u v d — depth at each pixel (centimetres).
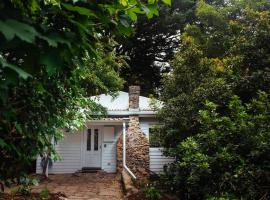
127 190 994
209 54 1572
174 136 1060
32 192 940
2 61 153
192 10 2323
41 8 203
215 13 1688
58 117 442
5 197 781
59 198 895
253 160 732
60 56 181
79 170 1587
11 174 303
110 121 1502
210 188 753
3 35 154
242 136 759
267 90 955
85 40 203
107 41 273
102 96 1702
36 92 291
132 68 2614
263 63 1031
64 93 404
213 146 782
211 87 1010
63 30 195
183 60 1164
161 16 2305
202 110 898
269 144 700
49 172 1571
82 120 644
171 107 1103
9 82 162
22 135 296
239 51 1100
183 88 1156
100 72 1269
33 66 186
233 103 838
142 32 2417
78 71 326
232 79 1030
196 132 1009
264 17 1097
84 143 1633
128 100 1630
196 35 1680
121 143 1505
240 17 1695
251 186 682
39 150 336
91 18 216
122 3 221
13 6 179
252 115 824
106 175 1461
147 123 1512
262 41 1050
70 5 184
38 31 177
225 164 740
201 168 734
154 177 1229
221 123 792
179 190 960
